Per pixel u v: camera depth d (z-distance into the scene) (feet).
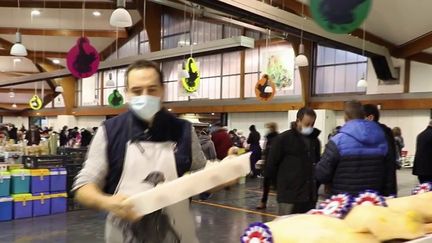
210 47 34.73
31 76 57.62
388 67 40.06
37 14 51.47
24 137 40.73
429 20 28.43
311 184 12.16
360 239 3.19
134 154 3.81
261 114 52.90
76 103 82.58
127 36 65.10
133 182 3.77
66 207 20.15
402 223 3.41
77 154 21.24
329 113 46.70
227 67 56.65
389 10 28.68
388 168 8.62
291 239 3.13
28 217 18.76
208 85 59.16
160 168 3.84
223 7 24.73
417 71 40.27
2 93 88.38
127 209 3.18
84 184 3.69
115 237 3.82
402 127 41.86
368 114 10.48
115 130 3.90
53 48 66.18
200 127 33.53
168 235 3.84
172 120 4.11
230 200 23.97
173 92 63.46
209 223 18.28
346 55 46.39
